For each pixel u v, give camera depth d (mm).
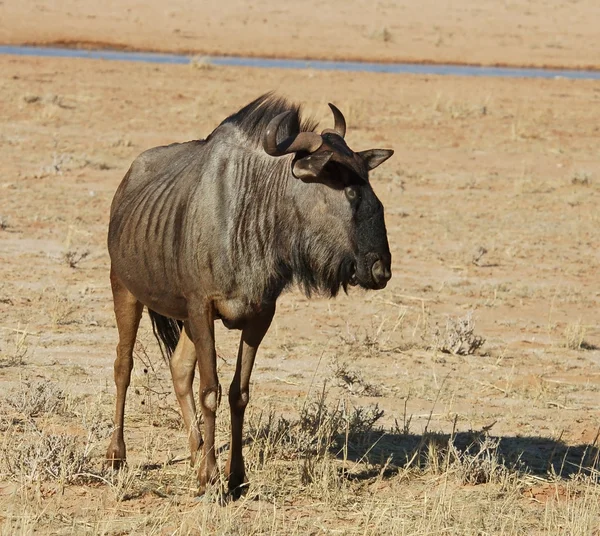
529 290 51250
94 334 40000
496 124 107938
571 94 134000
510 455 28844
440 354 40344
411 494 25609
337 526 23359
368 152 23891
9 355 36281
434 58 170500
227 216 23547
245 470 26094
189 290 24172
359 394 34312
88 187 70750
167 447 28359
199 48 164625
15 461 25469
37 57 136875
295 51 167750
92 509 23688
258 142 23859
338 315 45094
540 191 78500
